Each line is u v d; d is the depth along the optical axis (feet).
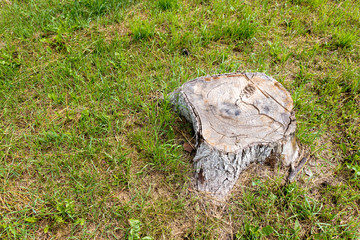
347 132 8.05
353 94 8.99
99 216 6.47
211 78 7.45
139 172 7.03
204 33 10.56
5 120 8.14
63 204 6.48
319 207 6.66
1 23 10.88
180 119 7.98
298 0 12.28
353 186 7.03
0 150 7.50
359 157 7.35
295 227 6.16
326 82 9.37
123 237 6.23
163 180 7.05
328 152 7.72
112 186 6.89
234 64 9.64
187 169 7.11
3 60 9.46
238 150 6.20
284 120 6.63
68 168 7.16
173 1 11.75
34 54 9.97
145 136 7.76
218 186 6.79
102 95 8.68
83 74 9.37
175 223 6.43
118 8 11.75
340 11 11.82
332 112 8.49
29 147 7.60
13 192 6.75
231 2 11.98
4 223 6.24
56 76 9.16
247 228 6.17
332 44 10.58
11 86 8.82
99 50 10.04
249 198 6.61
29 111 8.43
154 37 10.58
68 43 10.21
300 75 9.55
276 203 6.67
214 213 6.57
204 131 6.44
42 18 11.12
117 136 7.82
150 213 6.45
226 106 6.80
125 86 8.96
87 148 7.45
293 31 11.07
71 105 8.55
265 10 11.87
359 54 10.17
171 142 7.67
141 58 9.89
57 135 7.55
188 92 7.17
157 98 8.70
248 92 7.11
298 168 7.18
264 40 10.82
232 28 10.70
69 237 6.16
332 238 6.09
